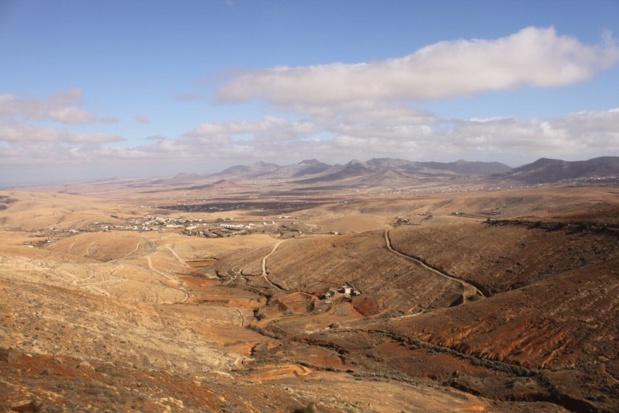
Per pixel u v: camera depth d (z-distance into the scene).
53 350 37.22
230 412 24.80
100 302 59.34
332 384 41.56
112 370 25.78
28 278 69.38
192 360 47.88
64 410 17.75
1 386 18.69
